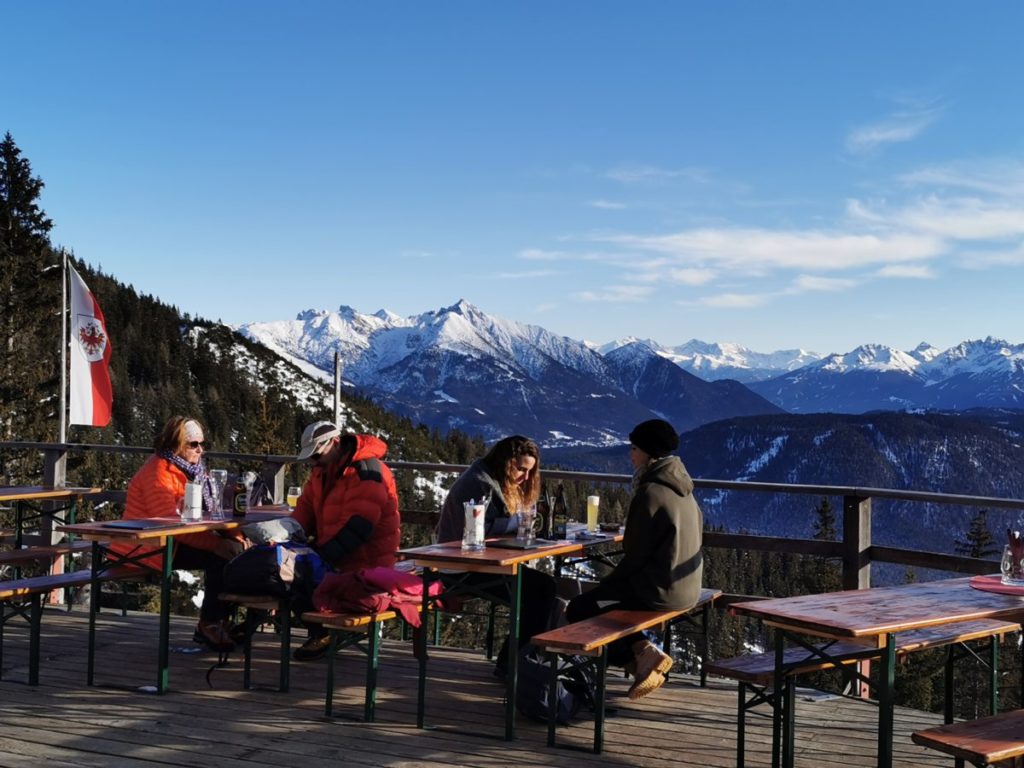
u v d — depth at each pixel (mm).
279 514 5543
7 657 5480
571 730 4336
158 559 5375
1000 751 2846
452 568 4211
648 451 4445
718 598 5516
